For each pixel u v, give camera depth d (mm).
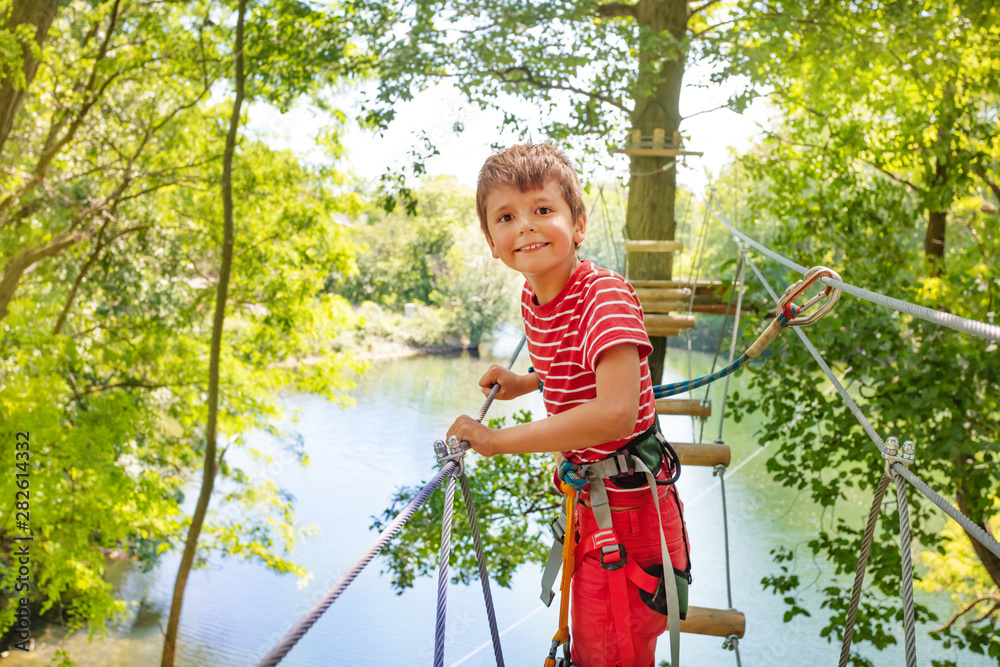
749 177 9125
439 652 1191
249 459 23359
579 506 1766
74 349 9078
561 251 1544
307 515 20641
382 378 37812
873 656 12539
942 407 6699
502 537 7824
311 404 32250
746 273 7734
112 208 12039
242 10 9602
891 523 7188
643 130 7859
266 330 13766
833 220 8211
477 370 40531
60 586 9148
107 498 9180
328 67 8672
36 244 11312
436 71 7691
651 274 7895
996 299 7094
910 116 7887
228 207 10922
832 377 1901
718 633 3092
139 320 12727
